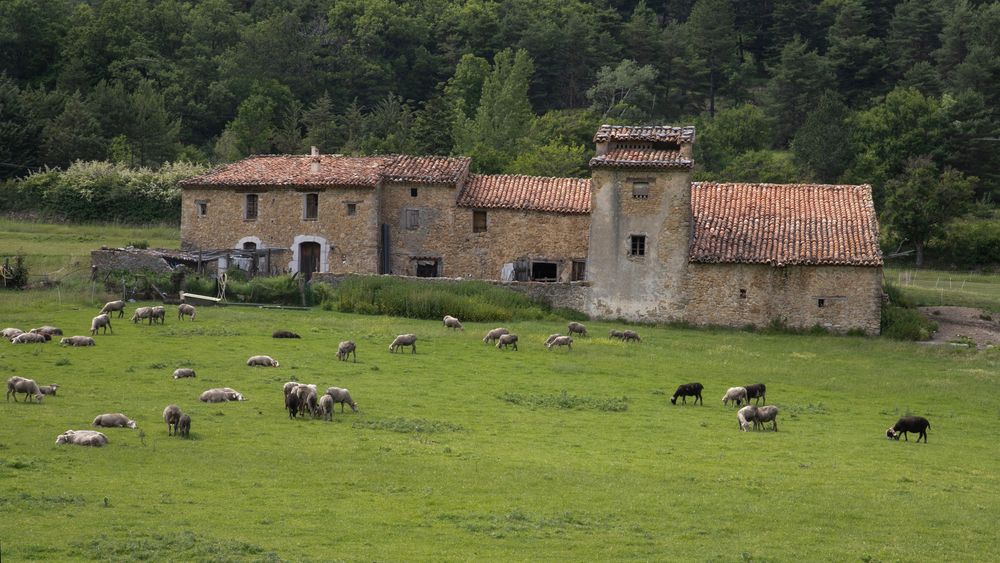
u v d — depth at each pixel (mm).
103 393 64312
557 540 41562
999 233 165000
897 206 165250
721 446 58469
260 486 47000
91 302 102375
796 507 47250
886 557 41219
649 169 108812
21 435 52969
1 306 98375
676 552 40688
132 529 40438
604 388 73812
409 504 45500
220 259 118688
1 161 191875
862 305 105250
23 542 38438
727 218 113000
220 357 77438
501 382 73750
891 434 62875
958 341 103250
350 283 108750
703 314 108188
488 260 121188
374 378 72812
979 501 49656
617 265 109688
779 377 81625
